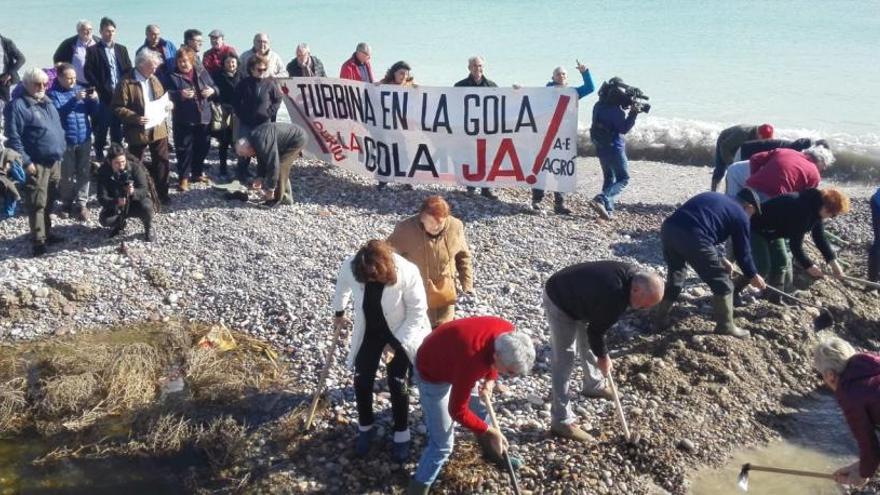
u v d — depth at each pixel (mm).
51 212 9945
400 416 6293
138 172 9578
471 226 10445
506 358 5180
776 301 8547
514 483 5617
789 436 6805
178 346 7961
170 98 10852
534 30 22938
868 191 12383
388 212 10812
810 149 8930
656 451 6418
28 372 7621
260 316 8445
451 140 11102
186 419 6984
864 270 9477
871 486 6191
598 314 5992
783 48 20234
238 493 6195
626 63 19562
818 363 5246
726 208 7609
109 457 6633
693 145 14578
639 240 10289
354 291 6152
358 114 11406
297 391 7262
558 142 10797
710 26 22625
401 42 22156
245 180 11523
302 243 9773
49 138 9227
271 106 11023
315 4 27484
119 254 9477
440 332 5547
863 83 17438
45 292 8656
